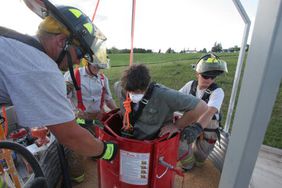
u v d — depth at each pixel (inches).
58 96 39.8
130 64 64.2
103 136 65.4
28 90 36.8
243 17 86.5
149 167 62.2
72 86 101.0
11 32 39.5
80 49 45.0
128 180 64.8
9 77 36.5
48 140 87.3
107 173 69.3
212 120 93.4
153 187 64.8
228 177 40.8
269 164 113.5
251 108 33.4
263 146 130.6
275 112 179.2
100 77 110.7
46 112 38.0
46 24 41.3
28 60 37.5
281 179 101.7
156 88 62.9
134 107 66.2
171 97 61.4
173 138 64.1
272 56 29.9
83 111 102.2
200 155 104.1
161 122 65.8
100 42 49.1
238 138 36.9
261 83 31.3
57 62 44.7
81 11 46.2
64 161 75.1
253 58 32.1
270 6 28.5
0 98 40.5
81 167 97.7
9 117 102.5
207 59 87.3
